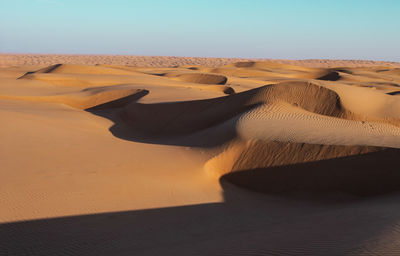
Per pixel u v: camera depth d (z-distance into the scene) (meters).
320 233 5.63
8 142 12.09
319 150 12.15
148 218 7.77
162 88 29.86
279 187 12.09
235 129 14.27
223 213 8.81
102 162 11.41
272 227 7.03
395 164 11.45
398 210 7.17
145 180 10.20
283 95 19.09
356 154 11.80
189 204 9.10
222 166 12.77
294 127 14.41
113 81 38.09
